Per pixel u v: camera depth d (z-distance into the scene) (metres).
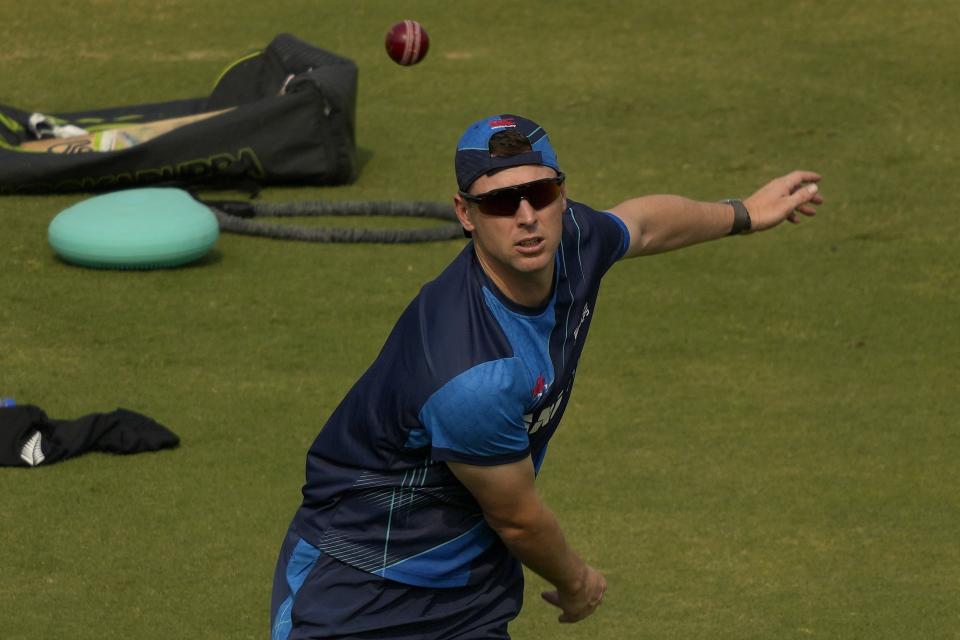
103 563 23.11
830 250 41.56
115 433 27.56
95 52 64.19
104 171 44.84
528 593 22.94
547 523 14.38
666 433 29.33
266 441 28.28
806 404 31.05
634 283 38.78
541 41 64.94
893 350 34.44
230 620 21.36
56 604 21.69
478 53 63.38
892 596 22.56
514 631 21.50
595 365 33.12
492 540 15.07
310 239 41.53
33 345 33.03
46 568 22.89
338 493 14.70
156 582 22.53
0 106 49.78
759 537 24.67
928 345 34.78
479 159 12.95
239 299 36.72
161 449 27.69
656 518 25.34
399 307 36.62
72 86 59.59
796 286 38.75
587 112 55.47
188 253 38.41
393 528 14.63
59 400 29.92
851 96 56.38
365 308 36.47
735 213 17.78
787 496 26.38
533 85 58.97
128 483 26.19
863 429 29.67
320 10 69.69
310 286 37.97
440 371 13.36
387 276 39.06
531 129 13.18
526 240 12.96
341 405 14.64
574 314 14.46
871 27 65.25
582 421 29.89
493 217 12.97
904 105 55.31
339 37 65.81
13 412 27.17
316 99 46.38
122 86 59.75
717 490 26.58
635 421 29.94
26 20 68.06
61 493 25.67
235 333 34.34
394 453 14.12
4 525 24.34
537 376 13.78
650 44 64.12
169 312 35.59
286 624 15.12
